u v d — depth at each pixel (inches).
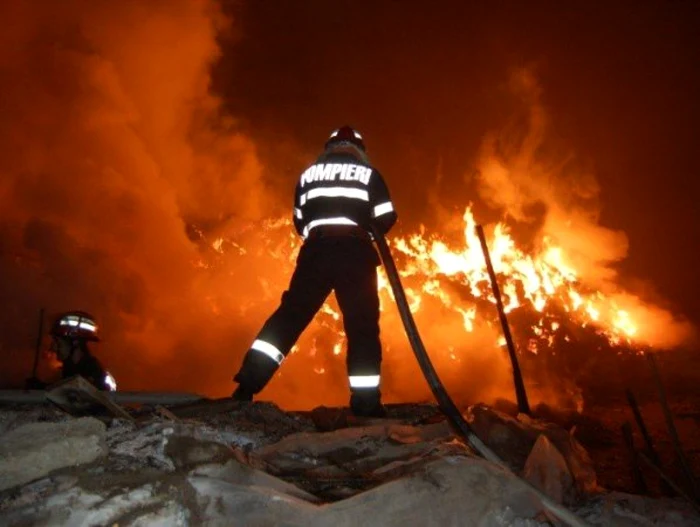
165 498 61.0
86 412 95.4
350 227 132.7
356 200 134.4
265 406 126.3
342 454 93.0
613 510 78.2
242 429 109.0
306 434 96.9
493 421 101.1
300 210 140.6
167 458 73.1
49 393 92.1
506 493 68.4
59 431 72.6
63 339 182.2
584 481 89.0
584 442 350.6
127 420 91.7
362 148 146.2
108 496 60.7
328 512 62.5
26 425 73.0
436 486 66.7
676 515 77.7
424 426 102.7
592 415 415.8
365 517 62.9
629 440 187.8
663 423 390.0
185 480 64.2
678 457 106.4
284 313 130.2
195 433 79.7
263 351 127.9
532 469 81.9
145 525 57.9
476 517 65.4
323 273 130.5
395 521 63.2
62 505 59.1
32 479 66.1
